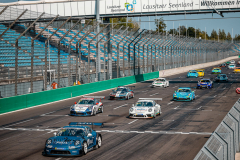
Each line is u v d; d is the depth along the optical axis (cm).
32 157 1471
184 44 9331
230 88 5331
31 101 3366
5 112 2964
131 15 5162
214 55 15662
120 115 2781
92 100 2886
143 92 4816
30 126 2294
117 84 5575
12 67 3669
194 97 3922
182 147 1661
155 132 2053
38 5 5400
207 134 1986
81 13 5394
